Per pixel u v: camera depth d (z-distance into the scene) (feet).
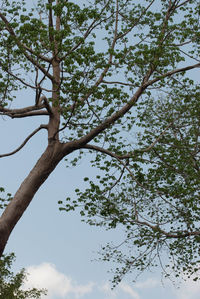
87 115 37.09
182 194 40.42
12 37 31.45
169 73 39.32
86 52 30.53
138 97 38.91
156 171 41.04
